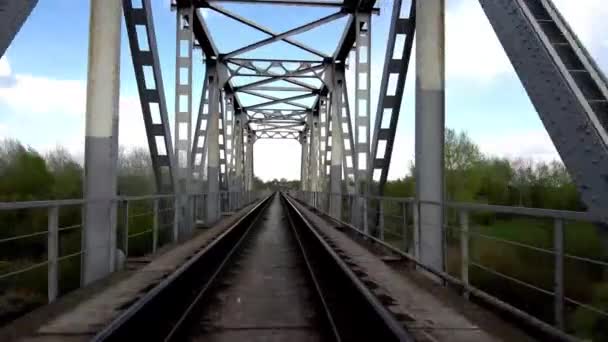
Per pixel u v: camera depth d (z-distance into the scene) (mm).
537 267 7582
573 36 3516
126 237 7660
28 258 9766
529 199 14414
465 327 4328
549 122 3354
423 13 7238
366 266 7762
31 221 10602
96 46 7012
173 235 10859
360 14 16438
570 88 3098
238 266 8758
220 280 7312
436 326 4363
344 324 4965
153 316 4973
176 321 5074
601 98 3121
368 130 15945
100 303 5176
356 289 5508
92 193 6844
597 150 2834
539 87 3475
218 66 22156
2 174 13352
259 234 15320
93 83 6977
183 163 14141
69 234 10844
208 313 5402
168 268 7344
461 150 19109
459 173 18703
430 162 7086
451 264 8086
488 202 17203
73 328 4273
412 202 7480
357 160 15742
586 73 3258
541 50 3439
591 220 2912
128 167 16109
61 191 14523
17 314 6844
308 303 5926
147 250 10594
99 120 6941
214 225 17062
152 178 16297
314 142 39812
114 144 7035
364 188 15516
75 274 9062
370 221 12008
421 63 7203
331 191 22234
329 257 8242
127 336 4133
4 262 9109
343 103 22234
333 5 16766
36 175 13695
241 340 4457
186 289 6621
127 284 6168
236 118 40812
